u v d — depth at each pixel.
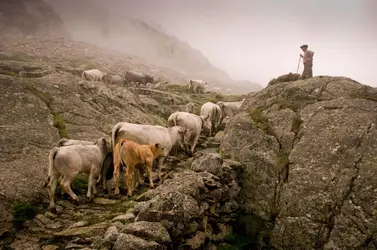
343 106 10.96
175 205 7.64
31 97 13.72
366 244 8.48
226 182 10.45
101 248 6.63
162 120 18.88
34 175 9.92
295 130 11.40
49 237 7.71
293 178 10.33
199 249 8.41
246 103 13.91
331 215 9.17
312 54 14.95
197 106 24.92
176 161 13.19
